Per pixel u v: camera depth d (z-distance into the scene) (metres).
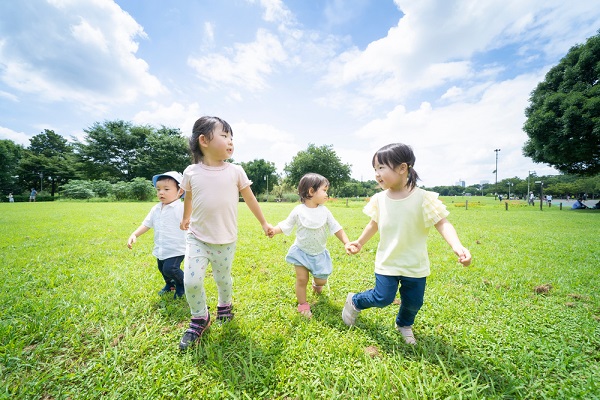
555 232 7.59
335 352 1.90
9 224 8.16
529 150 23.42
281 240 5.88
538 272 3.73
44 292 2.86
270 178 66.31
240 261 4.16
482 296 2.91
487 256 4.63
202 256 2.13
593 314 2.50
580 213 15.91
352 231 7.17
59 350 1.90
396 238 2.04
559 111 20.00
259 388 1.60
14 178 49.09
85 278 3.32
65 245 5.21
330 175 52.53
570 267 3.97
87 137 44.75
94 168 44.97
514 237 6.68
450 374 1.74
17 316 2.30
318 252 2.67
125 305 2.57
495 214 14.82
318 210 2.73
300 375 1.68
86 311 2.44
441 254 4.77
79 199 30.75
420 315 2.46
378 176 2.10
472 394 1.49
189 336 2.01
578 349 1.94
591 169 22.11
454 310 2.54
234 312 2.49
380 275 2.09
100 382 1.59
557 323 2.31
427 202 1.99
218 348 1.94
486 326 2.26
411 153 2.05
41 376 1.66
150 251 4.77
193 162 2.30
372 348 1.98
